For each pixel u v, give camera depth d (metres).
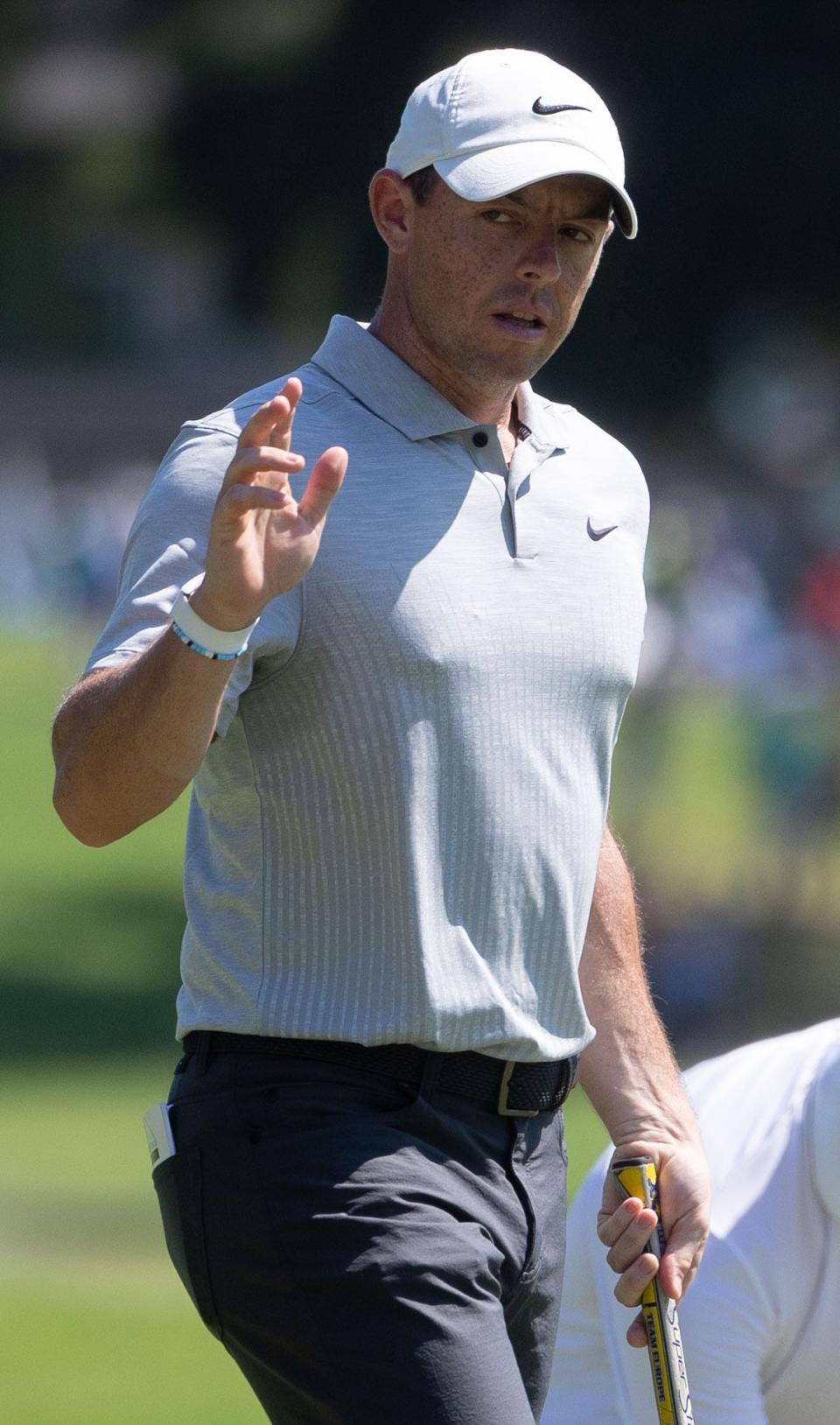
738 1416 12.22
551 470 11.27
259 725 10.64
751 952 56.53
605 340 108.38
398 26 114.50
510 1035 10.67
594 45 102.56
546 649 10.84
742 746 67.69
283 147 126.88
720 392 122.06
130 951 67.88
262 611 10.32
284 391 9.64
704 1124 12.77
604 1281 12.78
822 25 99.88
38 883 79.06
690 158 100.69
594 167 10.76
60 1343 25.28
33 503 199.12
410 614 10.55
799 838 62.31
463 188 10.66
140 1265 30.77
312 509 9.80
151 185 170.00
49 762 102.69
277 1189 10.41
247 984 10.70
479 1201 10.67
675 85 101.38
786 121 99.12
